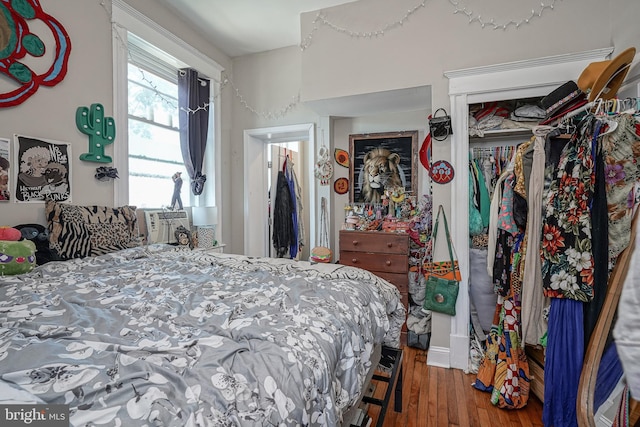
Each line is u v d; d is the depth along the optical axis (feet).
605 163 4.52
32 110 5.96
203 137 10.58
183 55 9.53
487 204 7.52
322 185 10.86
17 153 5.74
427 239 9.34
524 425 5.41
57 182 6.35
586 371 3.14
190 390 1.98
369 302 4.42
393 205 10.26
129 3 7.92
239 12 9.05
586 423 3.00
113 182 7.50
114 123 7.48
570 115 5.24
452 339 7.41
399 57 7.83
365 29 8.16
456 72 7.20
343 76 8.37
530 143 6.04
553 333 5.04
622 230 4.43
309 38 8.74
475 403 6.03
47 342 2.49
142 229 8.51
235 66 12.01
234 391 2.05
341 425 3.47
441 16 7.46
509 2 6.92
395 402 5.74
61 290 4.06
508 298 6.26
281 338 2.72
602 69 4.95
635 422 3.02
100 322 3.04
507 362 6.03
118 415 1.71
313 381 2.46
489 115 7.51
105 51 7.32
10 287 4.13
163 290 4.19
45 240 5.66
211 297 3.89
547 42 6.68
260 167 12.76
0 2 5.53
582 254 4.66
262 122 11.67
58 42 6.37
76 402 1.77
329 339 2.98
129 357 2.27
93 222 6.37
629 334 1.87
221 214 11.40
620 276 3.05
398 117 10.33
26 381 1.92
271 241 13.97
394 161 10.32
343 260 9.73
